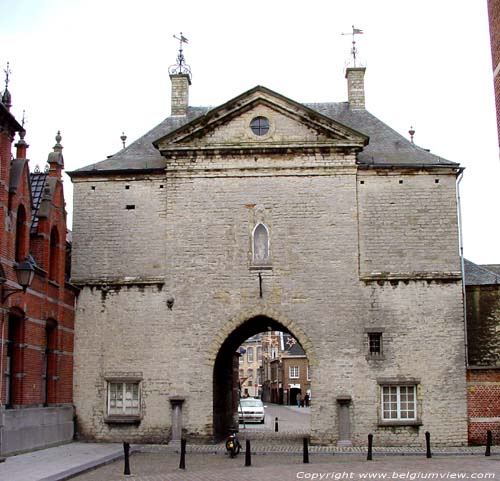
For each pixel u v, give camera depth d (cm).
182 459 1891
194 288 2661
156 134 2973
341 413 2559
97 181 2767
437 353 2592
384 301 2625
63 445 2475
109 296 2694
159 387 2622
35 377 2306
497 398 2562
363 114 3031
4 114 2083
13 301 2125
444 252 2655
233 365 3441
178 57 3162
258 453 2350
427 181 2700
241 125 2720
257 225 2686
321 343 2605
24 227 2303
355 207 2672
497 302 2705
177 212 2706
